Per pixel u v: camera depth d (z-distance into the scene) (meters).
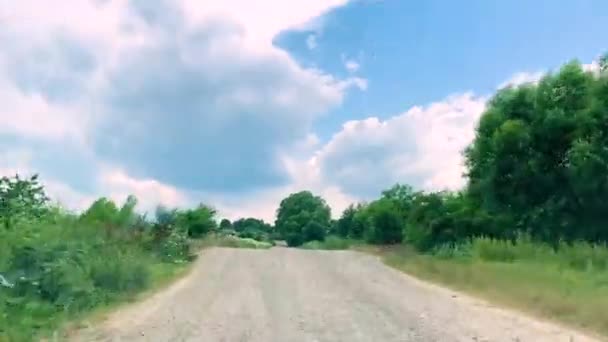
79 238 20.30
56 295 15.67
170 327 13.22
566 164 37.28
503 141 38.69
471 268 25.45
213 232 57.38
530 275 21.53
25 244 16.41
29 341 11.80
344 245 65.44
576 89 37.78
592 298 15.76
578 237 34.69
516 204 38.94
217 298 18.27
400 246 50.44
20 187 20.39
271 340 11.63
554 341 11.55
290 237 118.38
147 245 29.69
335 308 15.99
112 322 13.96
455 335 12.09
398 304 16.88
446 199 44.44
